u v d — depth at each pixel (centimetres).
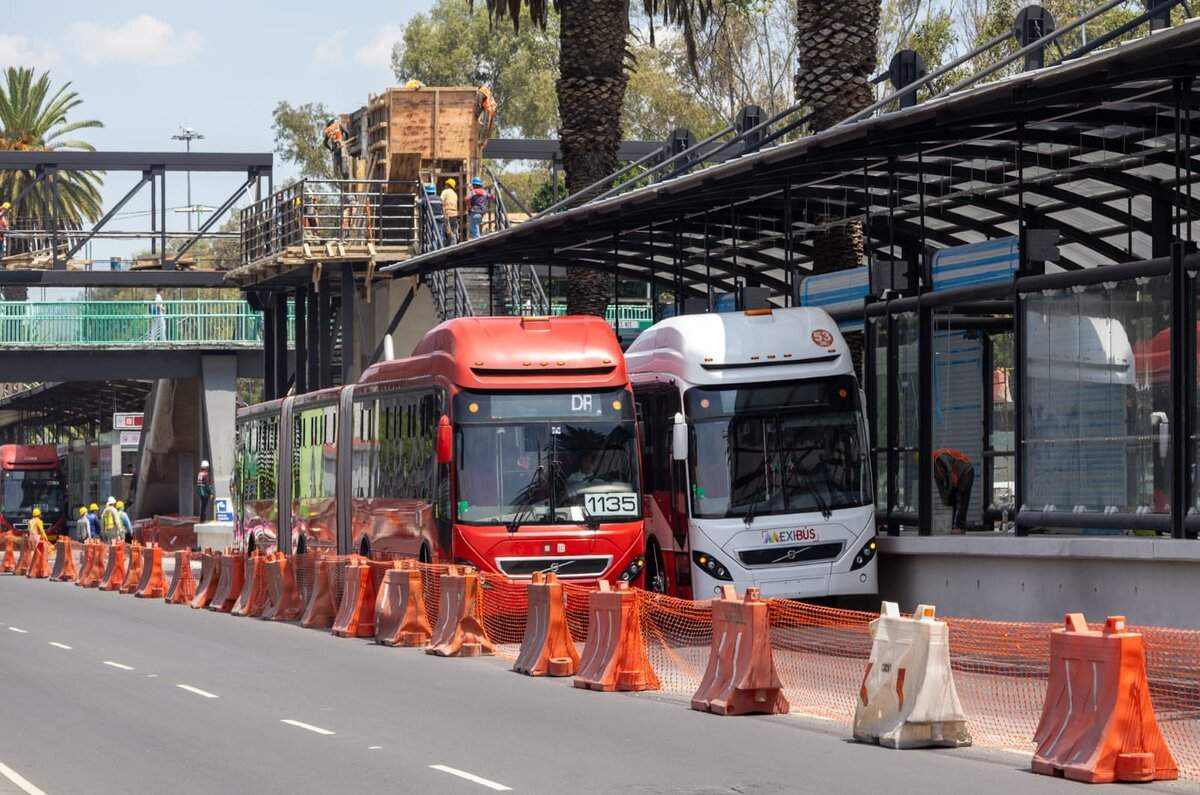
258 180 8625
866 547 3334
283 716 2231
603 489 3394
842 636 2967
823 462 3353
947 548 3128
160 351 8325
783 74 8700
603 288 5097
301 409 5025
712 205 4012
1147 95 2716
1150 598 2600
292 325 8675
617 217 4125
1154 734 1692
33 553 6631
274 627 3891
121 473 9938
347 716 2230
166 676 2752
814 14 3894
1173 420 2619
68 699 2428
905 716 1920
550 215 4475
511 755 1872
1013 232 3909
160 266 8644
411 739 2006
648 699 2434
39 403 11419
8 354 8188
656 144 8831
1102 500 2812
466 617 3128
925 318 3294
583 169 4909
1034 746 1934
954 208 3959
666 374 3459
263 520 5566
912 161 3469
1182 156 3123
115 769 1783
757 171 3369
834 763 1806
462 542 3338
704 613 3259
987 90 2623
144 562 5238
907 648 1947
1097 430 2830
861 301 3572
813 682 2583
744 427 3344
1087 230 3869
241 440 6038
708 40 8588
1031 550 2859
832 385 3381
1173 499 2612
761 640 2245
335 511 4497
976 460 3422
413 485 3641
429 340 3631
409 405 3706
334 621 3766
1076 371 2880
